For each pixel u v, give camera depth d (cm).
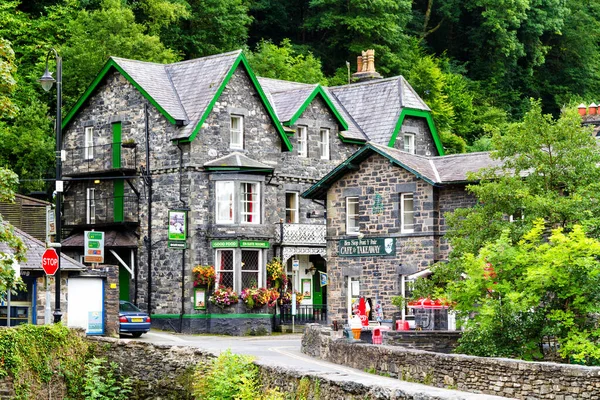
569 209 3403
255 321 5094
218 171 5128
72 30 6481
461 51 8888
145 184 5253
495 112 8112
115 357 3538
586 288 3067
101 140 5472
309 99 5612
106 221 5434
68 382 3509
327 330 3566
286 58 7181
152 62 5728
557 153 3606
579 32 9106
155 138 5238
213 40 7369
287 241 5331
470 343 3206
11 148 5903
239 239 5109
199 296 5069
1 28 6538
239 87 5312
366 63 6506
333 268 4991
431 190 4684
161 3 6806
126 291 5306
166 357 3431
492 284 3256
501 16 8400
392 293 4784
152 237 5228
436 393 2039
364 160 4912
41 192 5500
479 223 3609
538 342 3144
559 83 9088
